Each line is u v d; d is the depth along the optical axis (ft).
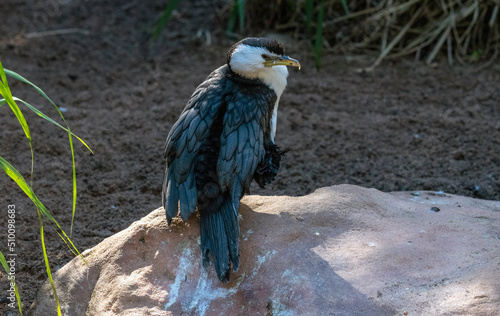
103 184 29.04
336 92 37.63
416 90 37.78
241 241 19.03
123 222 26.35
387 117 35.04
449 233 19.36
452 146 32.24
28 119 33.88
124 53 41.70
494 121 34.30
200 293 18.21
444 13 41.65
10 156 30.55
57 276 19.51
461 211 21.21
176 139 20.01
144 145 32.22
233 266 17.70
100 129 33.47
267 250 18.63
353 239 19.19
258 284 17.93
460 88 37.76
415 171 30.30
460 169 30.27
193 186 19.08
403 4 41.37
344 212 20.31
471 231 19.43
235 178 19.10
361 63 40.81
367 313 16.56
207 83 21.40
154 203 27.89
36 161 30.30
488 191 28.32
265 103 20.89
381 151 31.96
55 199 27.63
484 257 17.97
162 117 34.94
